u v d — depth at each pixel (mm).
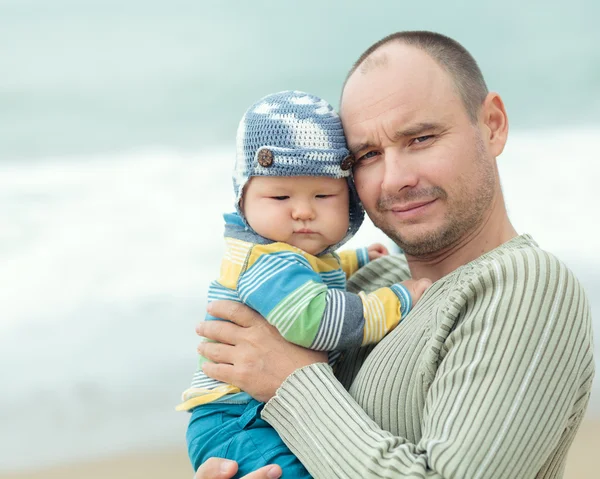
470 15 17406
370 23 17422
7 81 15805
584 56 16359
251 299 2342
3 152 12586
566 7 17156
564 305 1882
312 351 2311
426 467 1838
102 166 11422
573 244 8305
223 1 17047
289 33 16984
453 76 2289
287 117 2330
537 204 9242
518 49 16906
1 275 7879
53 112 14648
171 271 8031
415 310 2277
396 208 2299
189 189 10227
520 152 11023
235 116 14719
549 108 14273
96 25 17031
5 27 16719
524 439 1788
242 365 2297
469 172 2271
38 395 5820
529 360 1825
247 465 2205
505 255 2006
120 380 5980
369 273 2766
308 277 2324
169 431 5395
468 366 1874
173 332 6723
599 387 5926
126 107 15086
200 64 16562
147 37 16703
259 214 2410
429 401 1973
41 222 9133
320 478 2000
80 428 5410
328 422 2041
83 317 7055
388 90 2260
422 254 2400
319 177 2354
